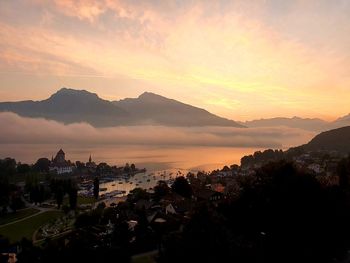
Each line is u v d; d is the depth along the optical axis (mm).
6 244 92250
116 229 80625
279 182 62031
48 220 147125
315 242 57219
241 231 60062
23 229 131250
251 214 61594
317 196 60000
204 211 45781
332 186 71875
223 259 43375
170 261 44188
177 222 87688
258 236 58219
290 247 55625
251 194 64312
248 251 48125
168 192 154500
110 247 61562
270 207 59812
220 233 44812
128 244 71750
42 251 61406
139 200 146000
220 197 128250
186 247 43344
